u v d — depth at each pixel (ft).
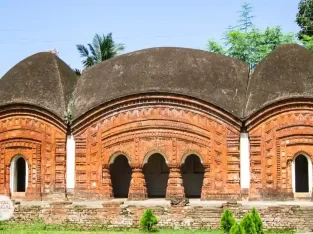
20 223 67.36
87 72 88.58
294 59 80.28
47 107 81.30
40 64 86.94
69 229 64.90
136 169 79.46
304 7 139.95
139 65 83.56
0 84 86.99
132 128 79.61
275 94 76.59
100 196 80.02
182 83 79.56
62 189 80.48
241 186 76.18
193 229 62.95
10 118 82.99
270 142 75.87
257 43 137.08
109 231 62.80
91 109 80.33
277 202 73.82
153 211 64.13
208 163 77.36
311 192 74.95
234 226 46.93
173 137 78.48
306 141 75.25
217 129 77.25
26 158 82.23
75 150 81.05
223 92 79.20
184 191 83.87
